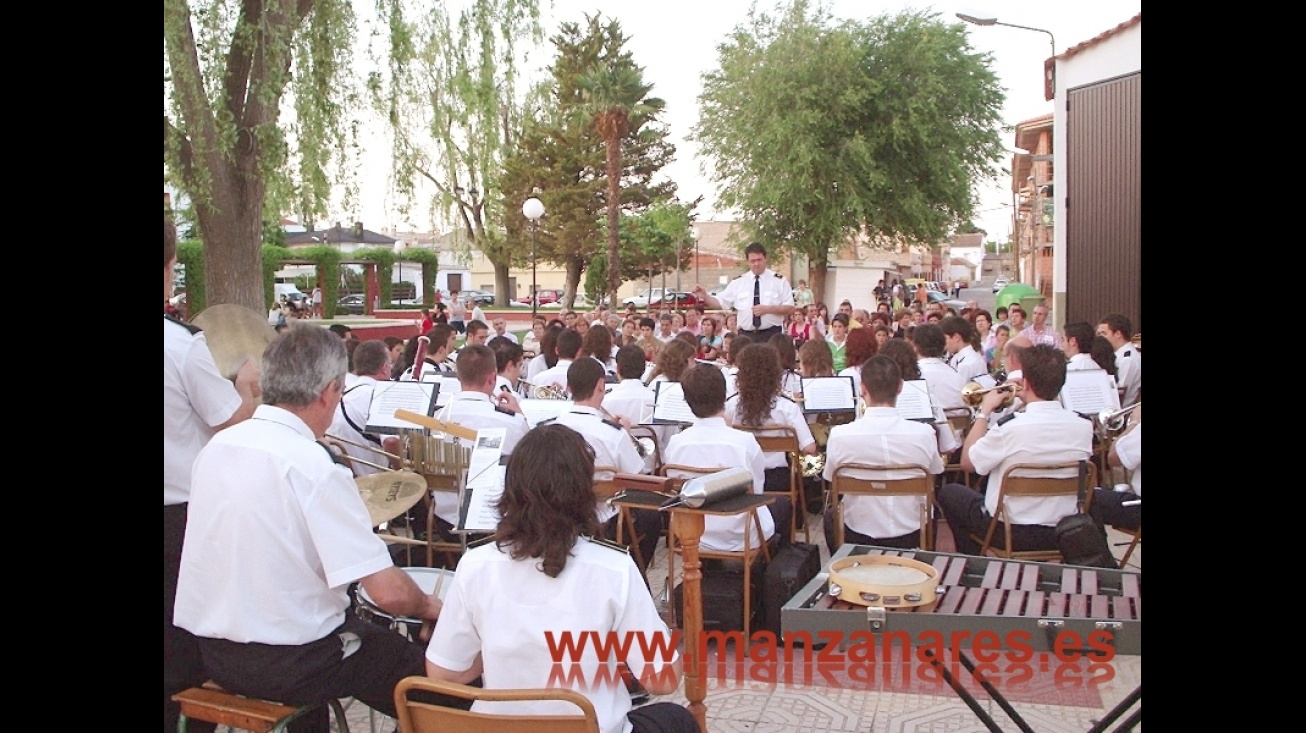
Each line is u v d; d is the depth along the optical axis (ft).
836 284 142.72
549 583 7.20
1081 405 18.66
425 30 33.06
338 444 15.19
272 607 8.17
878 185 77.25
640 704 11.08
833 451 14.70
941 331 21.33
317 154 30.22
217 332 13.75
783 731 11.44
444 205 34.91
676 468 13.97
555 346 27.20
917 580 8.63
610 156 93.86
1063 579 8.99
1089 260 38.96
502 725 6.79
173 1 26.43
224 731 11.55
